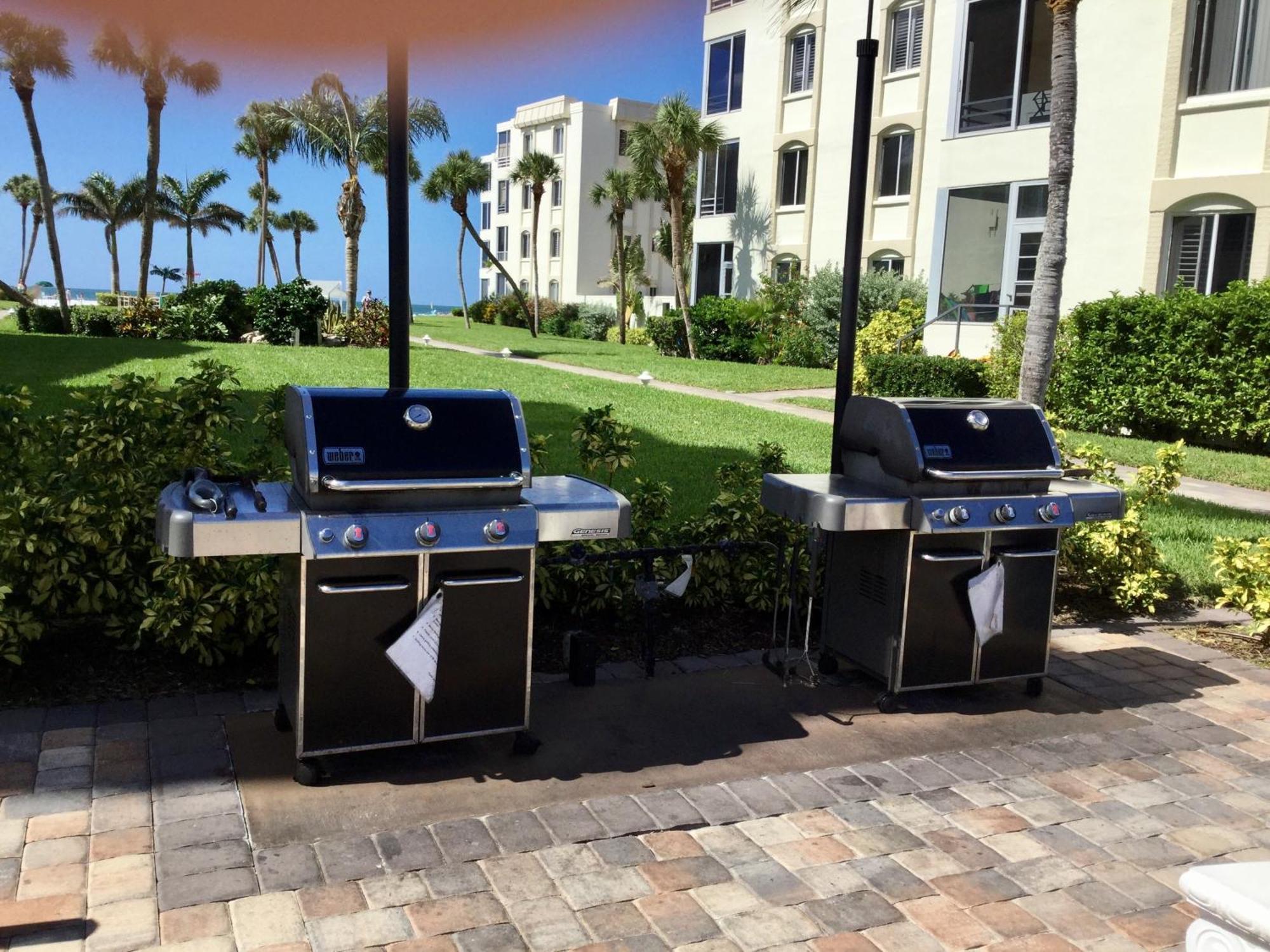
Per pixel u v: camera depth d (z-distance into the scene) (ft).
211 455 16.56
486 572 12.30
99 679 14.76
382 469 11.46
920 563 14.75
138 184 204.13
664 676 16.29
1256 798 12.92
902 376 55.21
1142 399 45.91
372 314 83.76
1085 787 13.05
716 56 91.30
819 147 81.10
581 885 10.30
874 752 13.82
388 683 12.05
